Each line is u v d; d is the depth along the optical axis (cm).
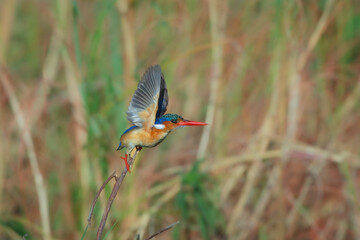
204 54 1238
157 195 1123
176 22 1227
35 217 1079
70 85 1079
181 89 1250
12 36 1472
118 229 977
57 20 1095
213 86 1126
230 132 1171
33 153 1013
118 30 1112
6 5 1218
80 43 1187
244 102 1180
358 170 1152
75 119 1066
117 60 1066
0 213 1032
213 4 1152
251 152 1092
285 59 1090
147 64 1184
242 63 1177
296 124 1102
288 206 1111
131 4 1086
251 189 1104
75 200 1064
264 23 1252
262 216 1093
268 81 1162
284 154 1055
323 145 1189
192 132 1232
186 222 1052
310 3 1245
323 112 1223
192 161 1183
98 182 988
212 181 1032
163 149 1185
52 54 1217
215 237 1058
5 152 1109
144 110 615
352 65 1352
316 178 1102
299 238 1079
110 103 1002
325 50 1295
